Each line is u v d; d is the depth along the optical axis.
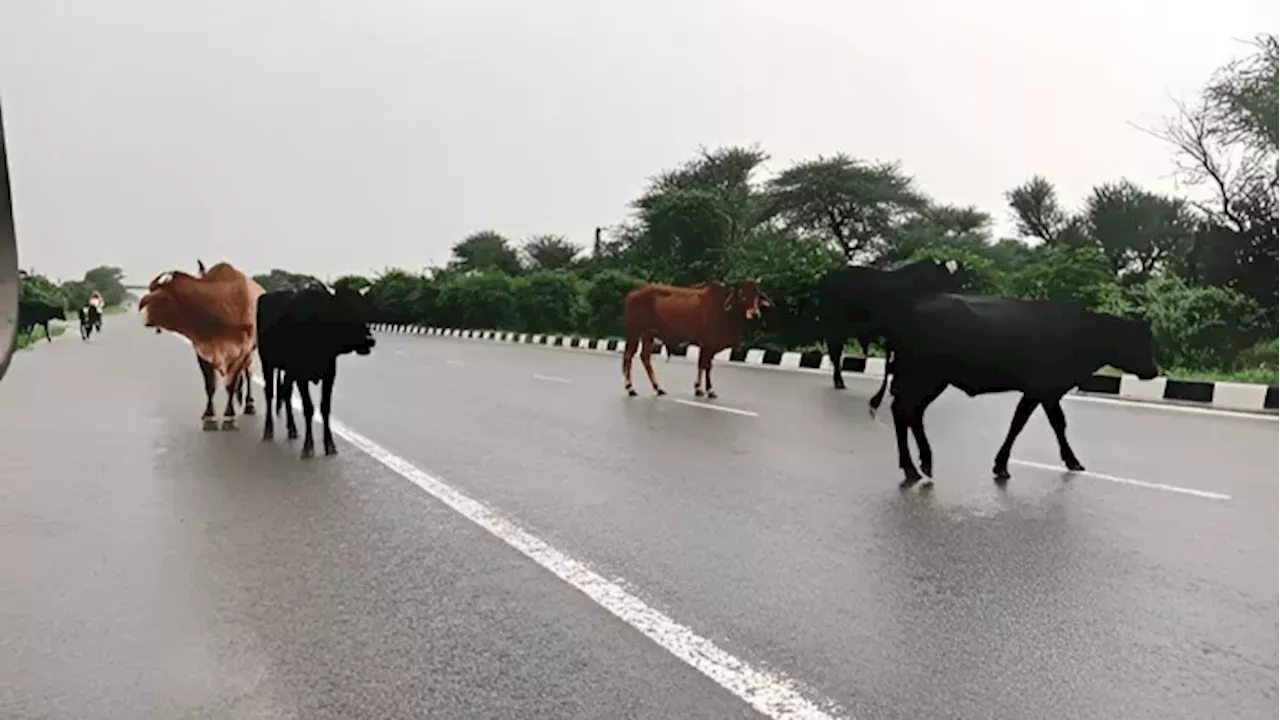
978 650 3.96
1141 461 8.46
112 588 4.78
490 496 6.88
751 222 41.06
